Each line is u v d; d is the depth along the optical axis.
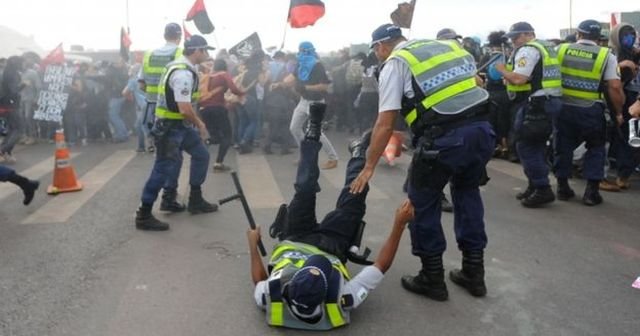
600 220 5.74
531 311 3.78
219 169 8.41
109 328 3.57
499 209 6.17
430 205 3.81
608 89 6.10
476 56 9.96
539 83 5.93
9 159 9.59
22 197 6.90
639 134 4.86
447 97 3.62
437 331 3.53
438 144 3.64
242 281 4.27
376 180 7.60
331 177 7.89
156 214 6.06
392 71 3.64
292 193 7.00
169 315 3.73
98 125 12.16
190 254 4.84
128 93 10.80
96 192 7.16
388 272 4.43
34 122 11.88
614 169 7.82
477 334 3.49
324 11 9.42
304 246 3.87
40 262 4.68
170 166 5.49
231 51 11.92
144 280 4.29
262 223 5.71
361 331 3.53
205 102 8.15
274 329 3.55
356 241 4.14
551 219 5.79
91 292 4.09
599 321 3.64
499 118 8.95
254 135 10.25
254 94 10.04
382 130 3.65
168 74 5.45
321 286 3.30
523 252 4.85
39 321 3.66
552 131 6.38
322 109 4.35
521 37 6.41
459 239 4.04
